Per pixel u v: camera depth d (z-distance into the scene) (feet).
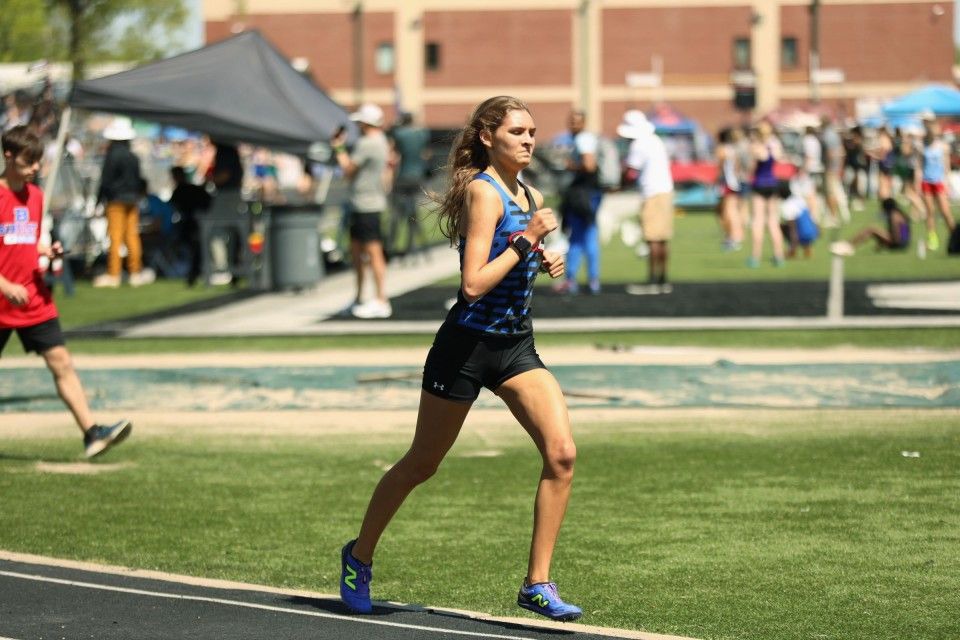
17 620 48.67
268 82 179.32
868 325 126.72
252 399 96.27
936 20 600.80
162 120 167.94
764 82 606.55
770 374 101.50
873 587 51.75
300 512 65.51
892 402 90.43
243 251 181.78
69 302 164.86
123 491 70.18
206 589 52.85
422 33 620.08
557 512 46.16
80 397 76.18
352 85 624.18
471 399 46.47
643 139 163.32
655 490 68.59
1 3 425.69
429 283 183.11
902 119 397.39
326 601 51.16
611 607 49.93
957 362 104.73
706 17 607.78
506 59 617.21
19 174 73.92
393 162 224.53
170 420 89.56
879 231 218.59
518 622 48.29
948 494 66.28
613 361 108.99
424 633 46.93
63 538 60.95
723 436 81.46
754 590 51.70
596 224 163.53
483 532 61.41
